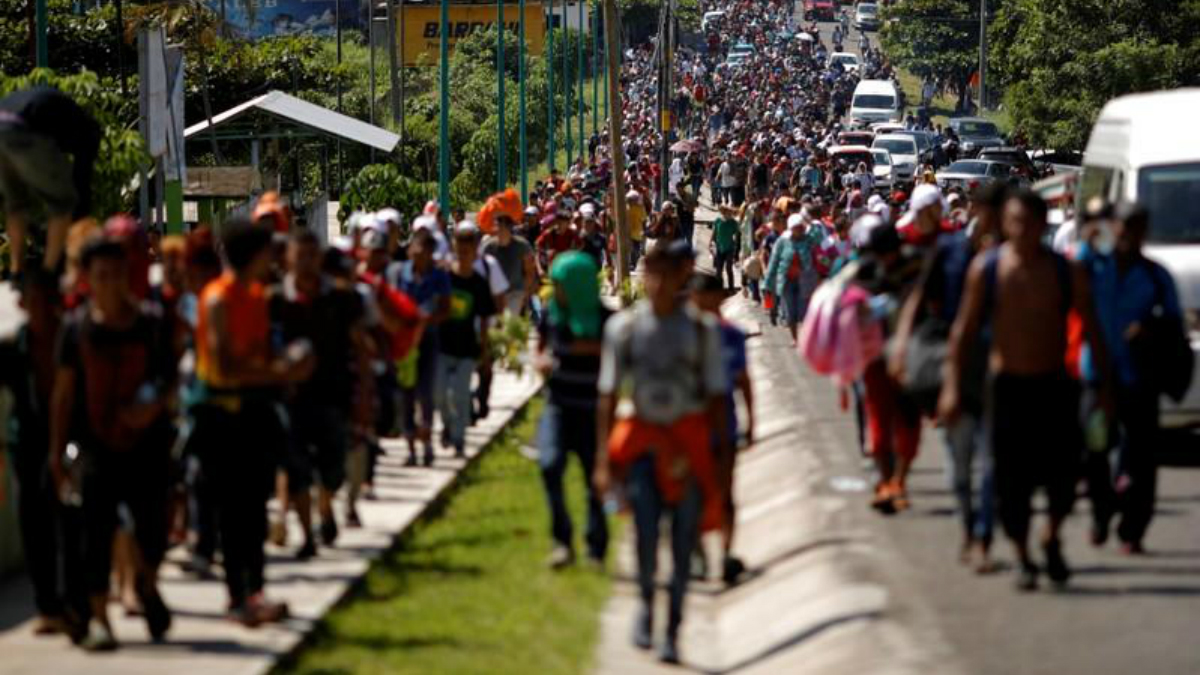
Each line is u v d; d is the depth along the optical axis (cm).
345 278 2791
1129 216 2709
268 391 2358
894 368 2703
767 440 4206
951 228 4191
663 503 2309
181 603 2508
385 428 3266
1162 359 2709
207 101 12762
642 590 2364
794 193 9581
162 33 6650
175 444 2539
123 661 2203
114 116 5381
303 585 2616
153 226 6662
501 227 4978
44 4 5344
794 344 6488
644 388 2280
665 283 2267
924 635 2327
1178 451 3788
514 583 2736
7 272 5406
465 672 2217
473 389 4956
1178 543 2839
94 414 2197
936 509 3130
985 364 2598
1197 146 3969
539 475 3769
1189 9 13012
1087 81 13100
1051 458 2459
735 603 2747
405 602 2597
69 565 2267
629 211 9644
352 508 3034
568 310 2777
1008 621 2383
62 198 3559
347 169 15650
